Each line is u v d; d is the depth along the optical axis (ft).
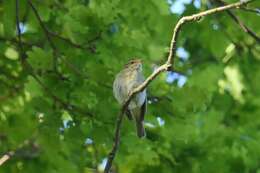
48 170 44.83
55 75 37.35
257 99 54.75
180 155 45.16
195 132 45.37
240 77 55.47
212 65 50.34
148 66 39.58
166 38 43.04
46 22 42.65
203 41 45.65
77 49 38.47
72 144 38.65
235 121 53.57
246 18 43.57
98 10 36.70
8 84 45.75
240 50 51.98
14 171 45.52
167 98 37.65
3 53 44.24
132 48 37.91
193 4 42.47
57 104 37.42
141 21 41.06
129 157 43.75
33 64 36.91
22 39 42.50
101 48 37.27
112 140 36.99
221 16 44.62
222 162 45.55
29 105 38.81
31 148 45.09
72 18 36.91
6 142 44.88
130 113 37.68
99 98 37.37
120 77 37.35
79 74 37.55
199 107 37.45
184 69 56.24
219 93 52.80
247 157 48.21
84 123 37.17
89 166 44.14
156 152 42.37
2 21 42.86
